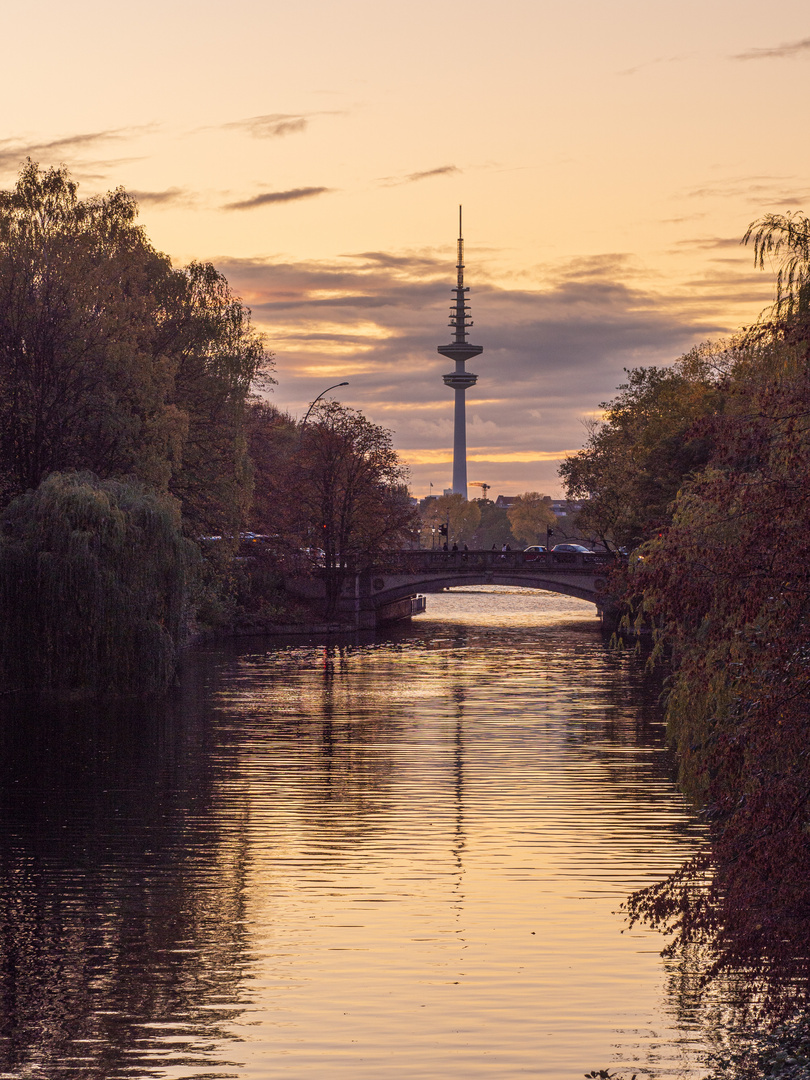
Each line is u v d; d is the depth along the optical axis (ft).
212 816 124.88
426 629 425.69
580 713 201.87
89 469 215.10
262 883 100.99
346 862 107.45
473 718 195.42
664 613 67.77
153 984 77.71
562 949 84.38
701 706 103.40
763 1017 69.36
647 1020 71.51
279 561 387.75
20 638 189.06
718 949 81.76
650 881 100.94
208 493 267.59
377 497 405.18
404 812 126.52
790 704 63.16
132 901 96.17
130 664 192.03
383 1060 65.62
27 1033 69.51
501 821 122.72
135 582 192.24
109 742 168.04
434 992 76.18
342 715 197.77
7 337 213.66
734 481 66.03
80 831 118.93
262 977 78.89
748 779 67.51
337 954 83.61
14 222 232.94
